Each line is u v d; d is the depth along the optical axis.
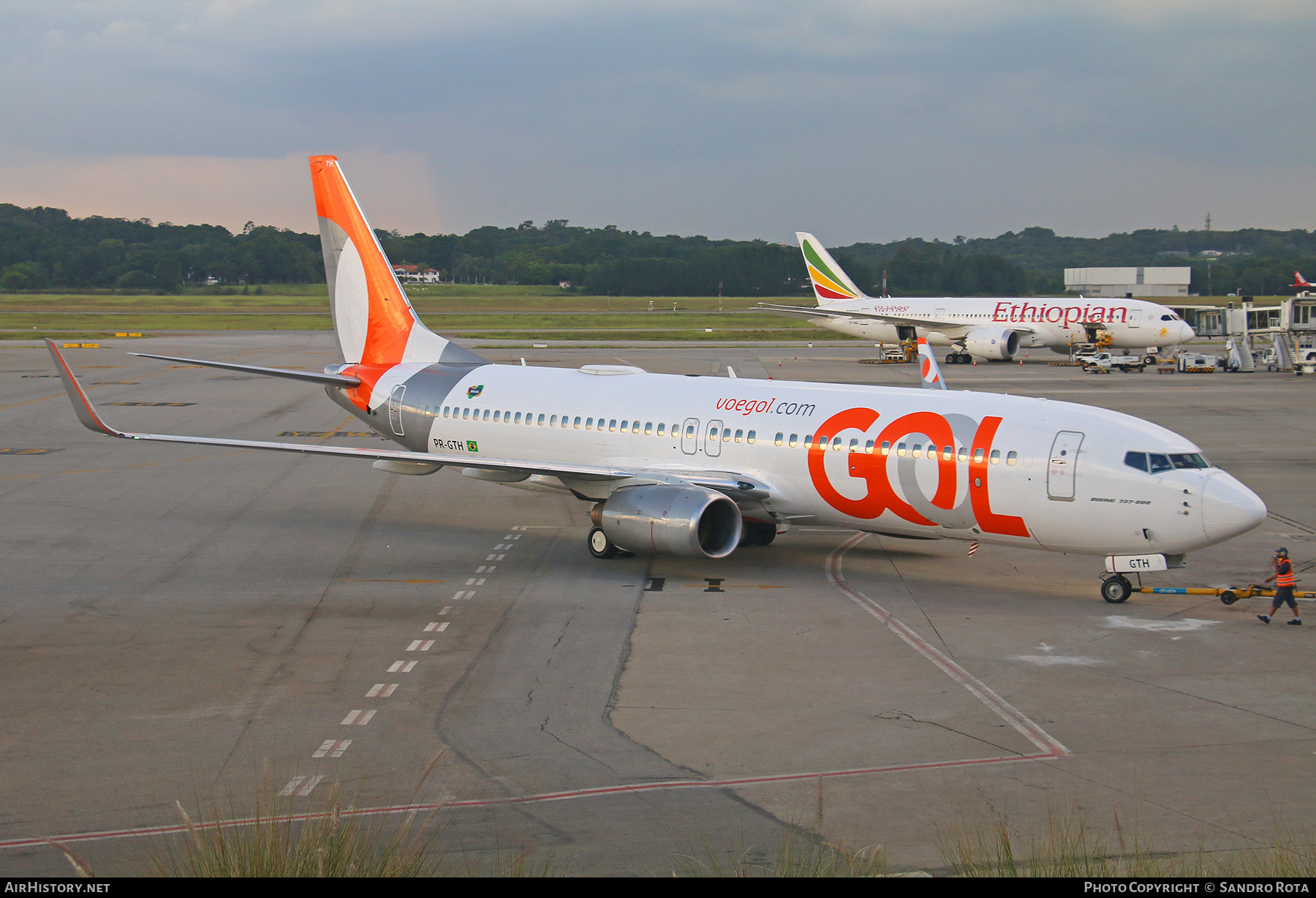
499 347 169.38
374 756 24.25
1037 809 21.56
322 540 47.53
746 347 175.12
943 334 143.38
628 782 22.88
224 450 71.44
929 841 20.12
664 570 42.75
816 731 25.92
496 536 48.81
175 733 25.56
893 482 40.38
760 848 19.70
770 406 44.34
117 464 65.56
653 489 41.38
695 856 19.33
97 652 31.80
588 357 147.12
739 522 40.94
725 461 44.25
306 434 77.44
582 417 48.41
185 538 47.38
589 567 43.06
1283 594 34.97
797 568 43.19
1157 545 36.34
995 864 17.80
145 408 90.38
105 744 24.91
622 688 28.97
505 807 21.56
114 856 19.25
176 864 18.45
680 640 33.44
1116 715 27.00
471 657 31.59
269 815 20.92
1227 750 24.73
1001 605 37.84
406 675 29.98
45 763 23.78
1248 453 71.06
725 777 23.17
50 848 19.66
